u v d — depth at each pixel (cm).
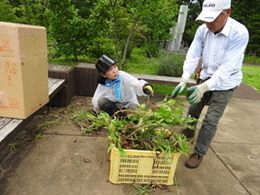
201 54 212
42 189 162
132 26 454
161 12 438
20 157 194
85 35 400
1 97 171
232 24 182
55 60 417
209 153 231
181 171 198
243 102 415
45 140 223
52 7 383
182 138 181
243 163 220
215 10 169
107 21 408
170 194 169
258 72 768
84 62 416
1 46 159
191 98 171
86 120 268
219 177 195
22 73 166
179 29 928
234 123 315
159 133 183
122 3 406
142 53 796
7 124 167
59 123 260
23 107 174
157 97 387
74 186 167
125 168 168
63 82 288
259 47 1384
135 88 218
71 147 216
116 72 228
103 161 200
